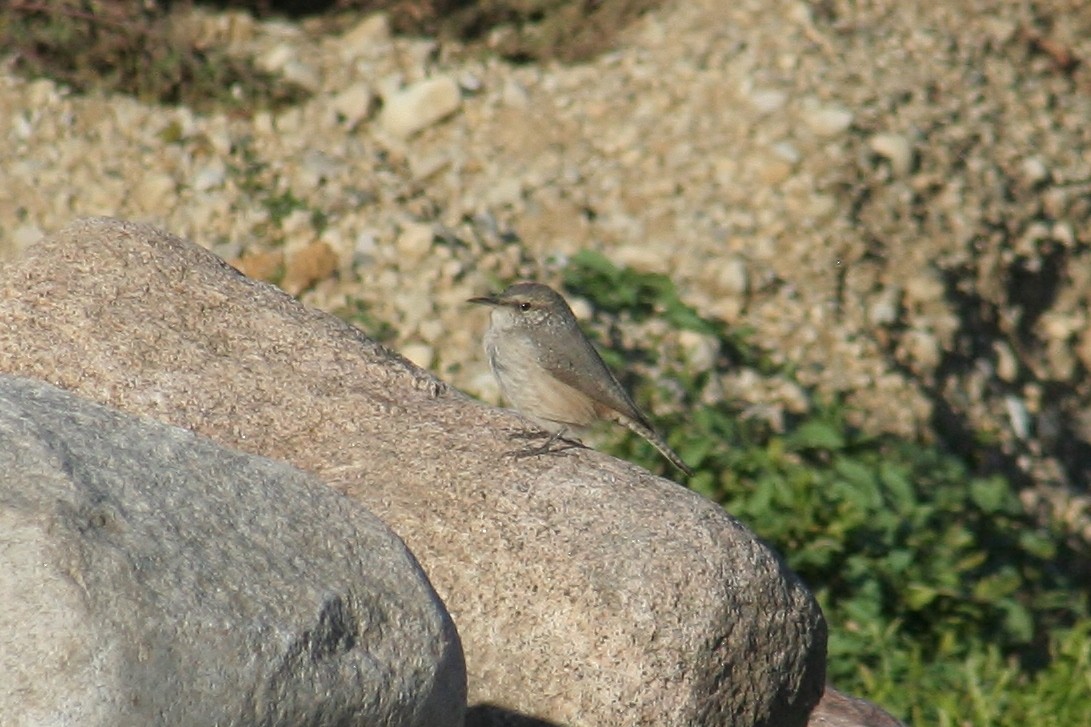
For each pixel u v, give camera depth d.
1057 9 19.84
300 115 17.23
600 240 16.58
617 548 8.35
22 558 5.78
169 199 16.20
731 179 16.97
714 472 13.70
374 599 6.49
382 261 15.80
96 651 5.66
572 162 17.19
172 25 17.50
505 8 18.66
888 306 16.38
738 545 8.50
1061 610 13.87
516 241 16.44
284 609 6.14
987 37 19.09
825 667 8.95
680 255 16.44
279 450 9.23
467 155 17.11
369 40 18.11
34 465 6.16
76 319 9.64
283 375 9.66
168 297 9.92
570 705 8.18
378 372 9.85
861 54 18.20
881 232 16.83
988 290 16.98
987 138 17.91
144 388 9.38
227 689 5.87
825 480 13.83
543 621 8.23
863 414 15.42
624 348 15.22
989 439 15.70
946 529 13.70
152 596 5.88
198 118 16.95
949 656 12.61
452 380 14.86
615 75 17.92
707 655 8.20
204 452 6.72
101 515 6.07
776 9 18.41
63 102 16.78
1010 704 11.96
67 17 17.20
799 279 16.39
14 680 5.58
